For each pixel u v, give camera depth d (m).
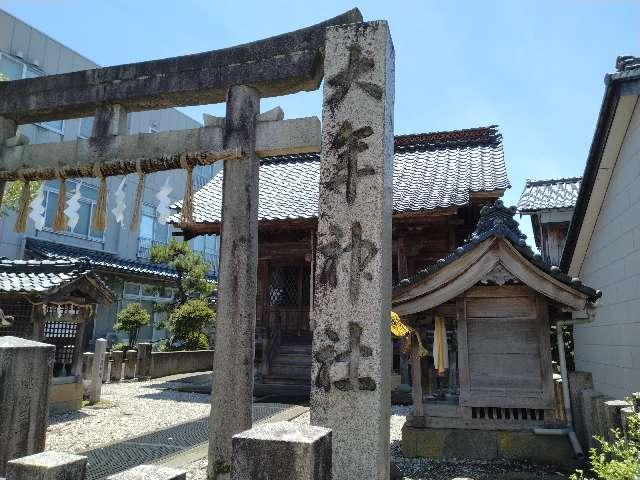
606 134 8.22
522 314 6.78
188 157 5.03
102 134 5.54
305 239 14.32
